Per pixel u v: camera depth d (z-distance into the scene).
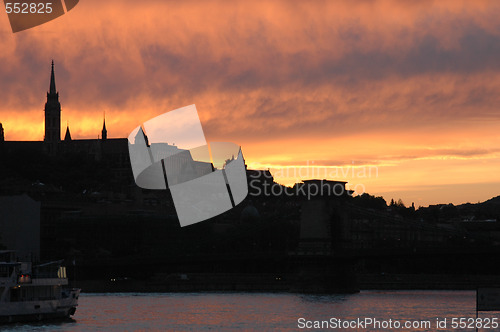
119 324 178.88
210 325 178.88
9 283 170.00
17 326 169.12
